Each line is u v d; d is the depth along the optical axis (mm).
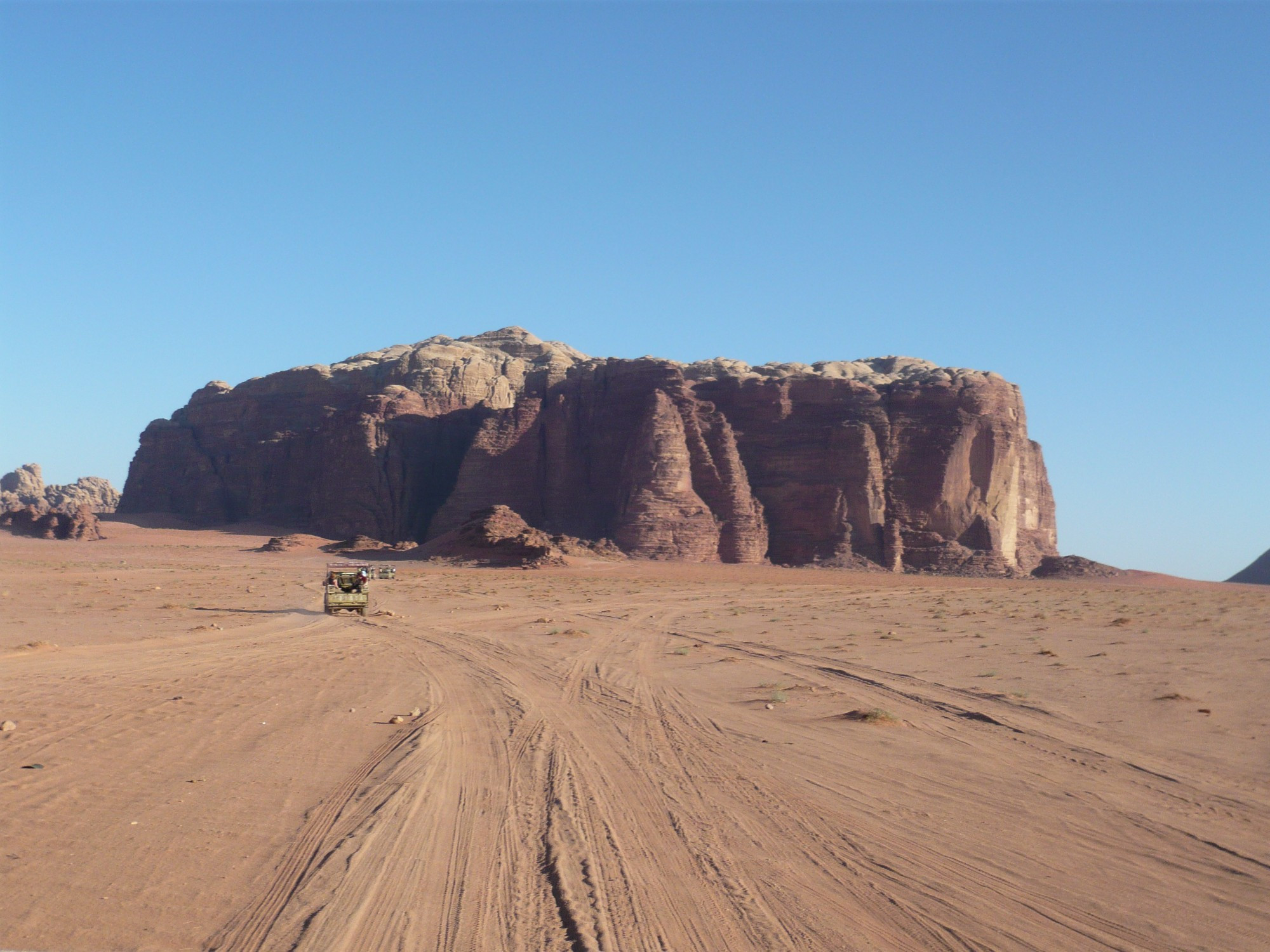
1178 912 7934
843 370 154375
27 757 12359
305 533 161125
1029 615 46969
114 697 17516
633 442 138250
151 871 8289
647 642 32219
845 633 35906
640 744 14422
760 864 8898
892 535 132375
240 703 17438
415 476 160750
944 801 11398
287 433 180250
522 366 189750
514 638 32938
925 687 21188
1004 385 142750
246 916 7355
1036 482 163875
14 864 8312
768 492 138375
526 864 8703
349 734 14781
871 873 8727
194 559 113125
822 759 13641
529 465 149625
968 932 7398
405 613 45531
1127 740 15273
